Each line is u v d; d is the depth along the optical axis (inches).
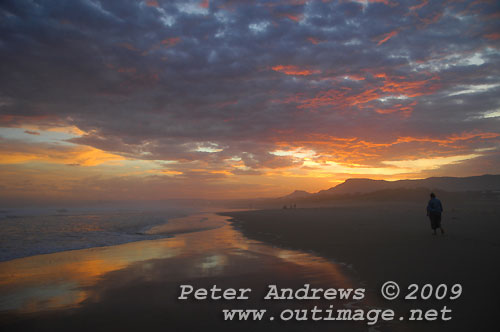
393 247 399.5
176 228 874.1
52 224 1069.8
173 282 282.0
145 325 186.2
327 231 629.6
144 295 246.1
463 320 171.5
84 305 224.1
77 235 713.6
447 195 2864.2
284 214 1422.2
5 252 478.6
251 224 941.8
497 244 371.9
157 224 1046.4
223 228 850.8
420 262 305.1
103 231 805.9
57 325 188.5
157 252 454.9
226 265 350.6
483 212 1018.7
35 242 592.7
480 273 252.2
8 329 183.5
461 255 322.0
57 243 576.1
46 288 270.2
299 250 434.6
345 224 759.1
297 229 709.9
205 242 557.0
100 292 255.8
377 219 889.5
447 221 699.4
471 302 195.3
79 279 300.7
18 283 288.2
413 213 1157.1
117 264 371.2
